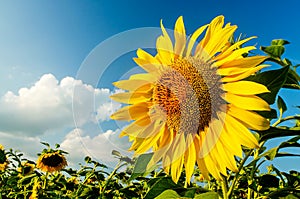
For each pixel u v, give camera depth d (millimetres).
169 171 382
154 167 366
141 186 776
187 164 354
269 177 482
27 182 1064
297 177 470
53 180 1059
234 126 332
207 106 351
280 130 324
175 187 360
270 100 329
